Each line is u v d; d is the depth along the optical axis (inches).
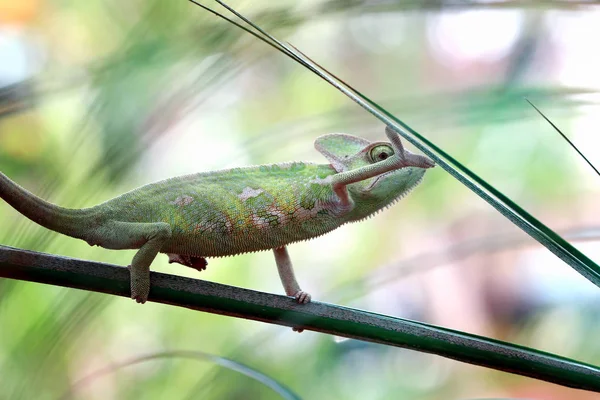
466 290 41.3
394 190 31.4
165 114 28.7
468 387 40.1
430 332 27.6
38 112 33.5
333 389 36.8
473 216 40.8
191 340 35.4
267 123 38.2
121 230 29.5
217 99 36.4
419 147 26.0
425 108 28.4
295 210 30.8
